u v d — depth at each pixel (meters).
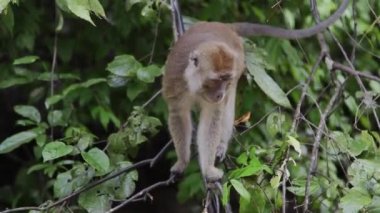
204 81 8.44
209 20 11.04
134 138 8.69
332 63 9.30
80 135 8.52
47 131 11.20
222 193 7.45
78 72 11.73
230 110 8.95
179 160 8.83
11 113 13.58
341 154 8.05
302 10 10.65
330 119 10.26
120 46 11.55
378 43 12.24
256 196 7.42
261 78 8.84
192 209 14.62
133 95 9.48
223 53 8.45
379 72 12.28
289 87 11.00
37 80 11.10
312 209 8.19
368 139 7.95
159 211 15.07
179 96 8.74
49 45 11.52
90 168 8.39
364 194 7.19
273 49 10.73
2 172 13.99
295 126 8.24
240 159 7.58
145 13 9.24
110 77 9.46
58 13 9.74
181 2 11.36
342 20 10.56
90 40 11.53
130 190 8.31
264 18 11.13
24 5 11.02
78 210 9.70
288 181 7.96
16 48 11.35
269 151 7.76
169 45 11.41
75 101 11.57
